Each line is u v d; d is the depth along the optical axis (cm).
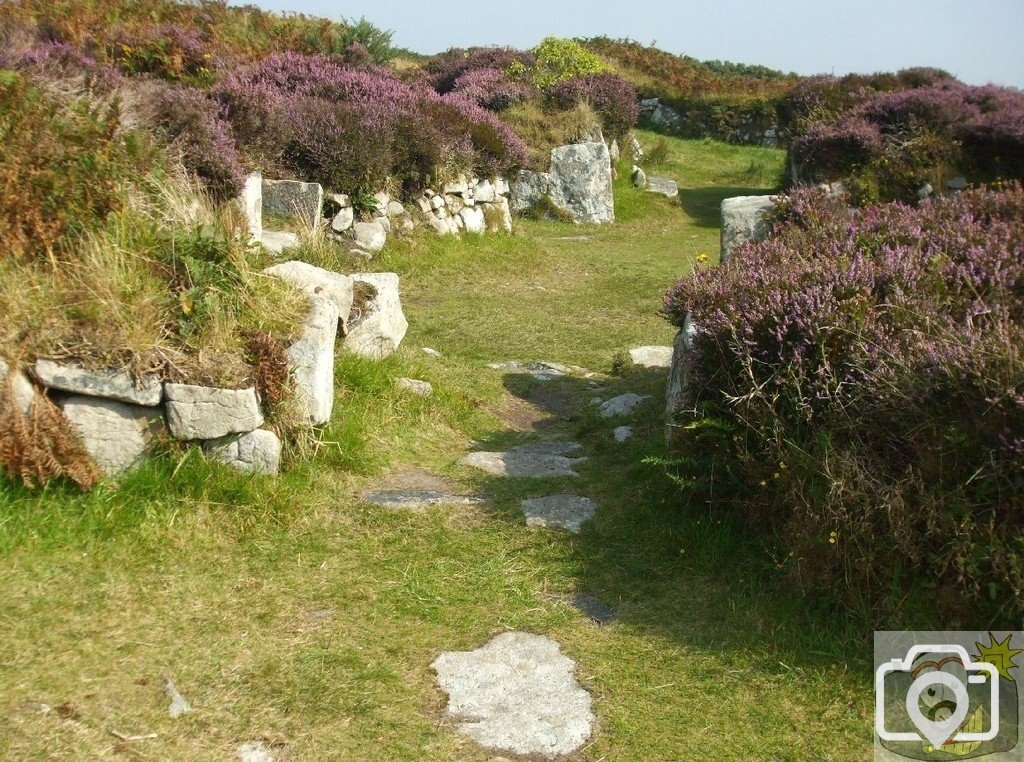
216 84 1076
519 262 1248
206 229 470
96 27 1227
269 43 1591
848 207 698
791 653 328
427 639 342
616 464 531
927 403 351
